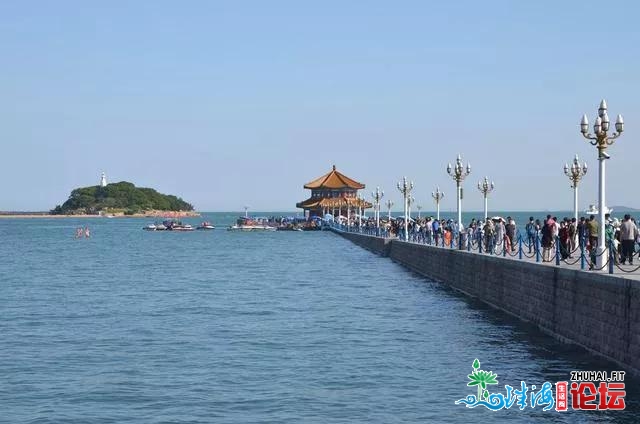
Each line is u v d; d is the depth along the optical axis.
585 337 29.02
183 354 31.06
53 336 35.31
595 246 36.03
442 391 25.17
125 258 94.31
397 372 27.73
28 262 86.62
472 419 22.30
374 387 25.72
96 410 23.30
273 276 67.12
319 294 52.31
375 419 22.33
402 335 35.09
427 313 41.94
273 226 192.25
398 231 98.69
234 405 23.73
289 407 23.50
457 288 51.84
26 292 54.25
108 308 45.19
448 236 62.59
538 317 34.75
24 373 27.83
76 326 38.25
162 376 27.30
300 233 176.62
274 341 33.88
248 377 27.08
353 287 56.88
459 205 57.72
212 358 30.25
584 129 31.80
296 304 46.72
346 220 165.12
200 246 124.00
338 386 25.86
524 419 22.27
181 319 40.56
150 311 43.78
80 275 68.75
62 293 53.69
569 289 30.73
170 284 60.31
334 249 111.00
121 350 31.97
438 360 29.58
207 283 61.09
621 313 25.77
